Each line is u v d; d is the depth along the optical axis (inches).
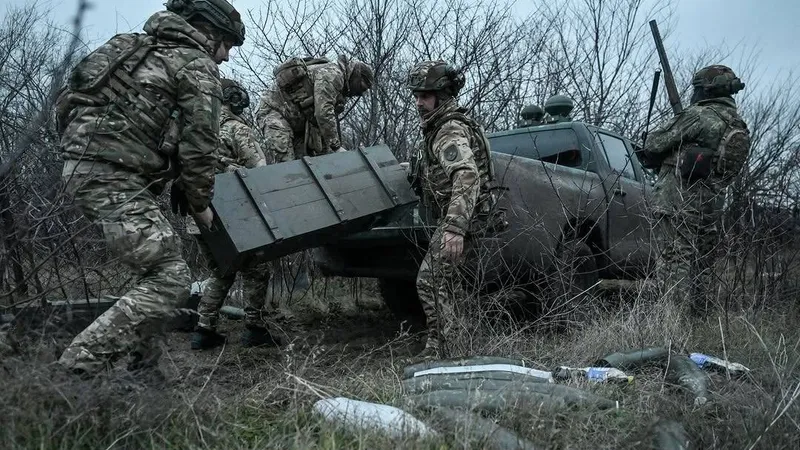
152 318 110.3
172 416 98.8
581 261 181.6
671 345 147.4
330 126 198.2
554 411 105.4
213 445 96.8
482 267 161.5
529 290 175.5
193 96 115.7
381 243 176.9
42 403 89.7
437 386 115.3
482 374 119.3
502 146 222.2
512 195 172.9
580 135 210.2
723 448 101.0
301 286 244.1
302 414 105.4
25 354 99.0
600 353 149.9
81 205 113.0
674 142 204.5
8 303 117.4
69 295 146.1
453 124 152.8
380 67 306.0
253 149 188.9
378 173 161.5
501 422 102.7
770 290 192.9
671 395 121.3
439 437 94.5
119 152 112.7
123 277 152.9
